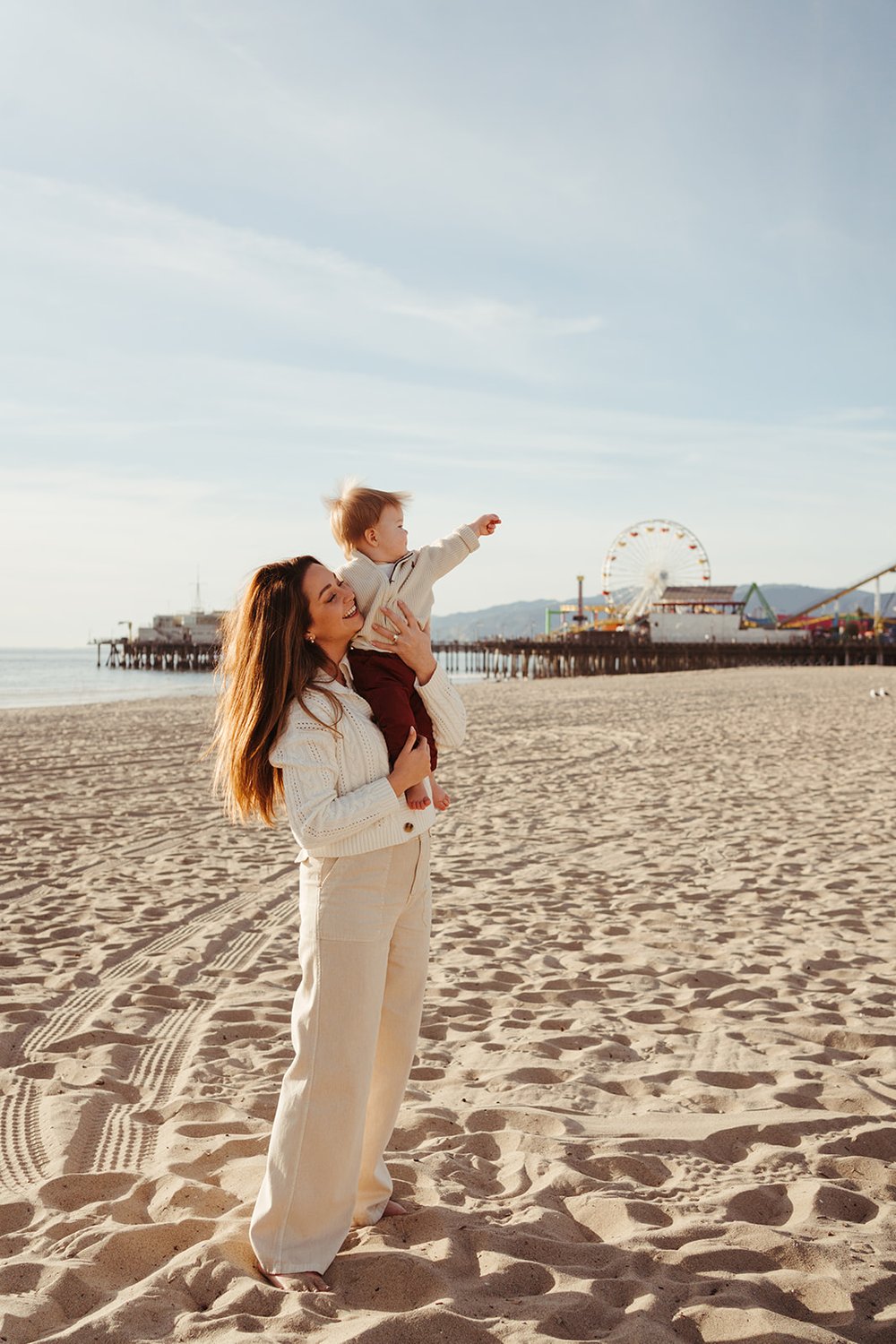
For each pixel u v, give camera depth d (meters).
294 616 2.29
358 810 2.19
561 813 9.27
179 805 9.84
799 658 73.44
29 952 5.07
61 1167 2.82
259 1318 2.05
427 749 2.38
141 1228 2.40
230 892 6.38
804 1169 2.82
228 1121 3.12
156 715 22.70
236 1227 2.43
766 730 17.11
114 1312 2.05
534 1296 2.18
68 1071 3.58
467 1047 3.84
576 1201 2.62
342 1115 2.26
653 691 31.94
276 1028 4.02
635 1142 2.97
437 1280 2.19
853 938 5.24
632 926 5.57
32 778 11.70
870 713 20.62
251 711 2.30
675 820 8.77
